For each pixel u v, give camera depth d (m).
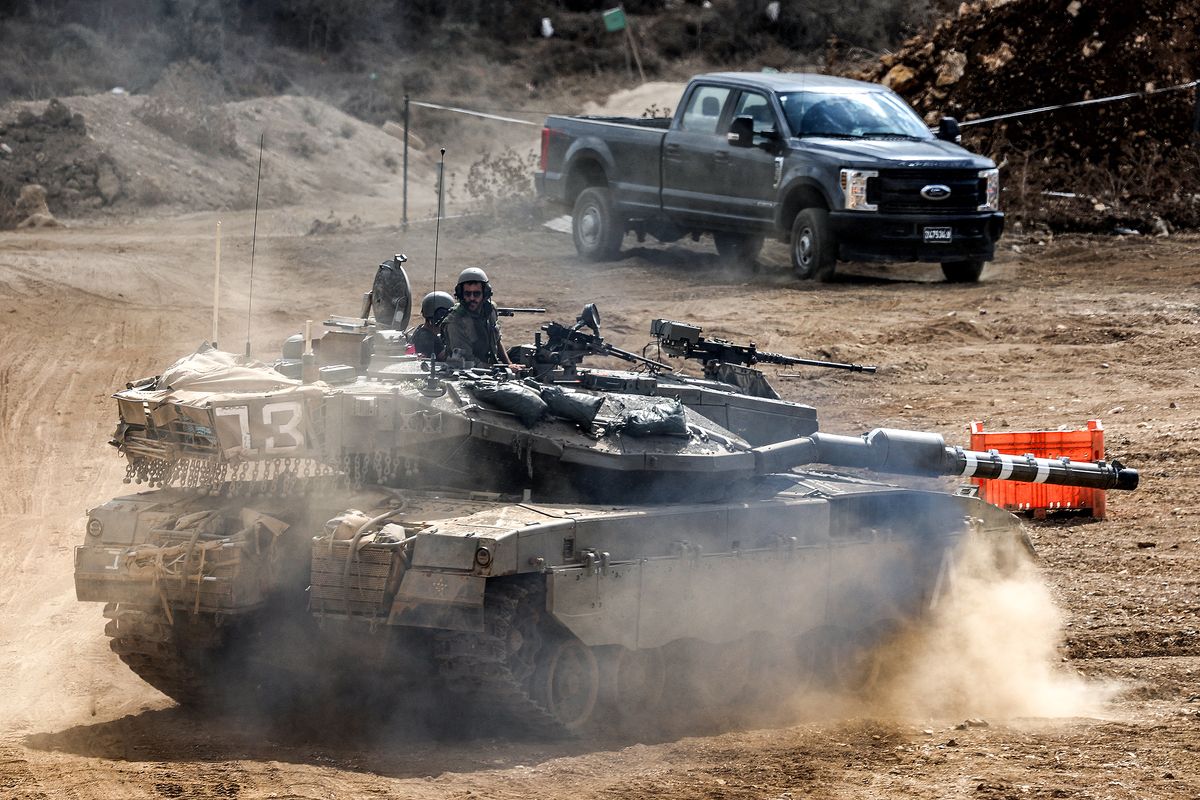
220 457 36.44
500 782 31.55
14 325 91.94
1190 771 31.69
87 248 127.19
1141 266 101.75
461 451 38.69
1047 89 124.62
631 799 30.30
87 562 37.41
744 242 103.19
